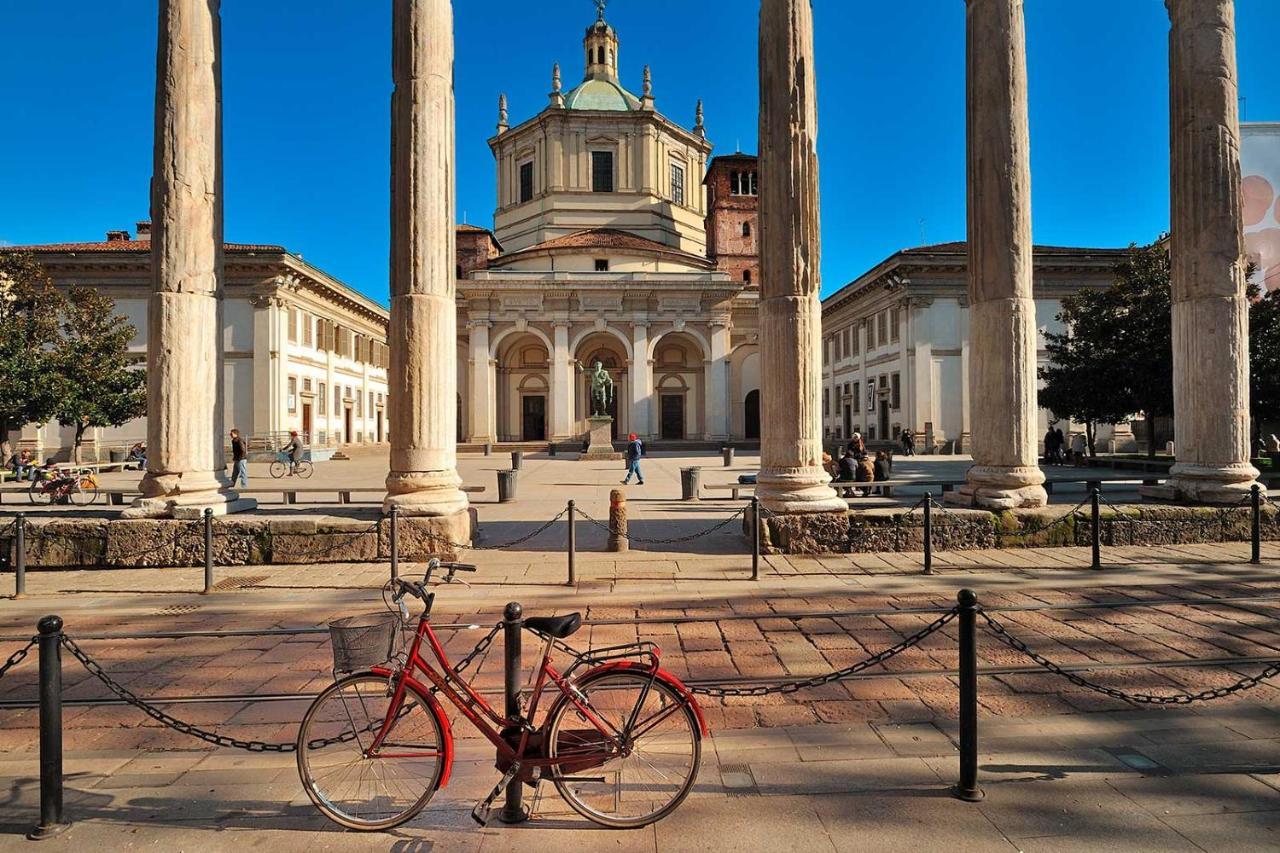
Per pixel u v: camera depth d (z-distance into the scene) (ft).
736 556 31.99
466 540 32.81
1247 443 35.45
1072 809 11.43
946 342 130.31
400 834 11.03
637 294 165.17
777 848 10.50
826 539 32.42
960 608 12.08
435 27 32.35
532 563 30.66
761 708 15.62
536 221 179.83
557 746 11.18
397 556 31.09
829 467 53.57
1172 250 37.11
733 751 13.46
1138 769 12.72
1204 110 35.14
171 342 32.07
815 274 33.76
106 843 10.82
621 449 150.82
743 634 20.83
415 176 32.07
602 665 11.75
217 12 35.04
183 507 31.35
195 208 32.42
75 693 17.01
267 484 73.20
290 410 127.24
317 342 138.82
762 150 34.17
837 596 25.07
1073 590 25.57
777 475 33.53
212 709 16.02
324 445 141.08
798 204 33.22
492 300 164.14
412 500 31.60
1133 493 43.65
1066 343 90.79
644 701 11.52
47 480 57.62
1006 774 12.57
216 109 35.06
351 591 26.20
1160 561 30.07
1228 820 11.09
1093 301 85.81
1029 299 34.55
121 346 93.56
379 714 11.82
